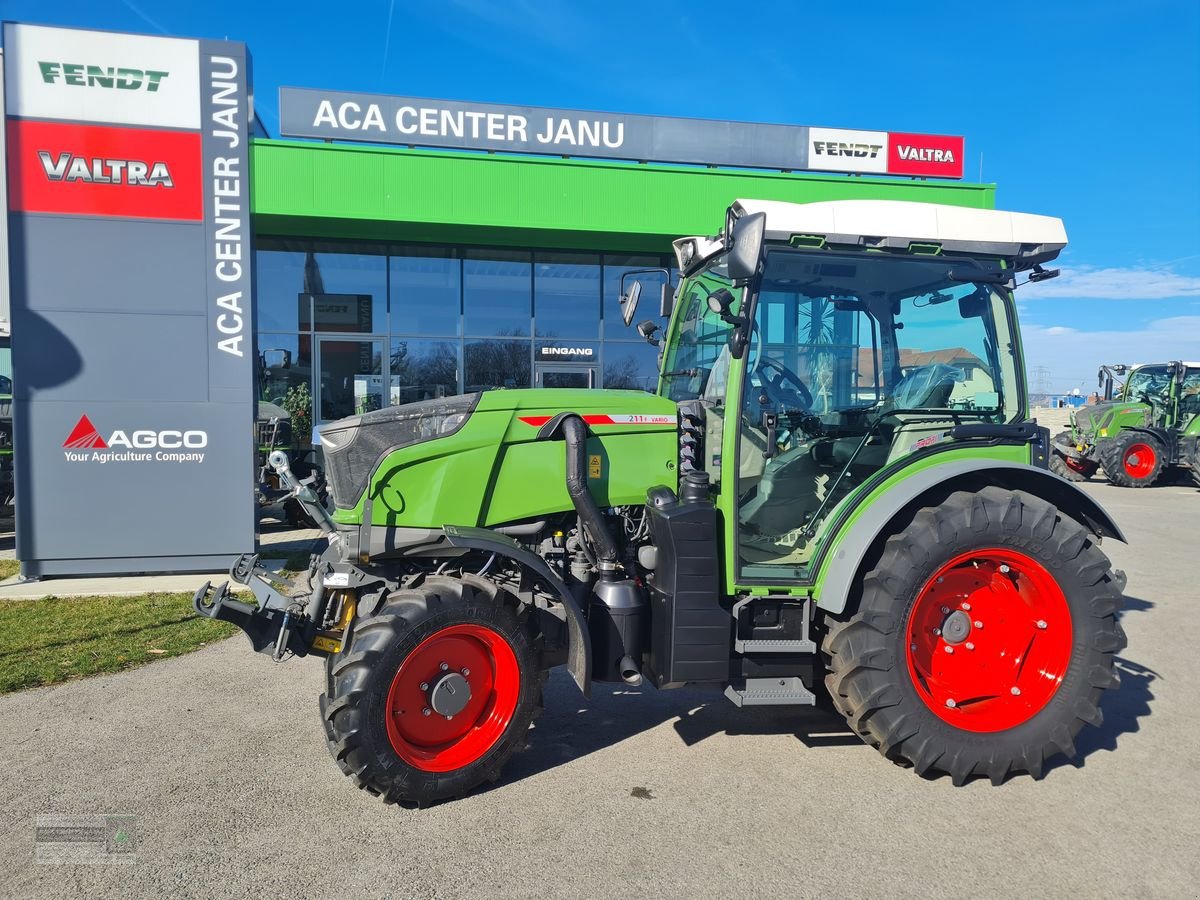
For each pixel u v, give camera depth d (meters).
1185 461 14.16
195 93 6.79
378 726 2.98
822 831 2.94
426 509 3.35
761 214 3.06
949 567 3.35
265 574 3.69
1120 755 3.62
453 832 2.92
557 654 3.39
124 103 6.69
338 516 3.37
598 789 3.27
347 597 3.47
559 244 12.94
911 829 2.96
